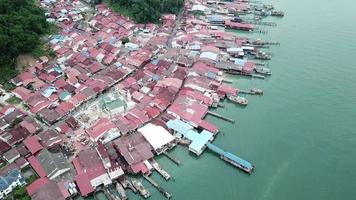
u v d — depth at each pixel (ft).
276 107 382.42
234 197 278.26
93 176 282.56
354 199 275.59
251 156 316.81
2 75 400.88
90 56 452.35
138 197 275.80
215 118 364.17
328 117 366.84
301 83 425.28
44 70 417.90
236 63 447.42
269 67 457.68
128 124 334.24
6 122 338.95
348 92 407.03
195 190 284.20
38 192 266.36
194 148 314.55
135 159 298.97
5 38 395.75
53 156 296.51
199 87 393.29
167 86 391.04
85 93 375.86
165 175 292.81
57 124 344.90
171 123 339.57
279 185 288.10
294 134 343.26
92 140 319.88
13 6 466.29
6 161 300.20
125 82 398.42
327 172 300.61
